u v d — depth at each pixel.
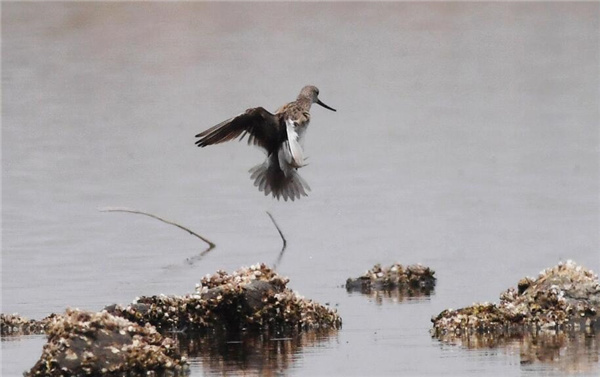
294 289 17.09
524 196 23.94
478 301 16.09
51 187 25.34
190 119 33.56
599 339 13.84
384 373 12.68
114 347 12.73
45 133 31.70
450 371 12.68
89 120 33.59
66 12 51.69
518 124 32.91
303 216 22.50
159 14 52.69
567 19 53.19
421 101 37.03
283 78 40.41
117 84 39.41
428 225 21.47
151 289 17.08
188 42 47.75
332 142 30.73
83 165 27.75
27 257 19.41
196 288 15.37
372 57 45.41
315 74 41.56
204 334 14.59
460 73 42.22
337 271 18.25
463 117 34.19
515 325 14.41
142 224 22.00
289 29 51.53
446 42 48.75
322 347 13.88
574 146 29.55
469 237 20.44
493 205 23.12
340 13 56.19
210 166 27.72
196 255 19.53
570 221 21.50
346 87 39.47
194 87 38.69
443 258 18.94
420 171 26.86
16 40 46.62
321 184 25.56
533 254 19.02
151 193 24.73
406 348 13.71
